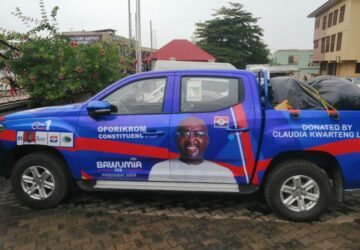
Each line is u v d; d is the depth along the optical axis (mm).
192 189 4324
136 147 4348
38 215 4492
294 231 4074
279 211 4273
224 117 4184
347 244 3795
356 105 4207
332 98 4258
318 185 4160
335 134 4121
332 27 42312
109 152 4410
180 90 4332
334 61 41500
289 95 4293
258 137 4156
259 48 51562
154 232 4062
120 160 4414
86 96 8438
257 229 4129
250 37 51000
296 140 4117
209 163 4273
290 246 3754
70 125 4461
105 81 8391
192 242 3838
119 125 4344
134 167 4418
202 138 4215
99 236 3959
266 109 4230
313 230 4098
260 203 4871
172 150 4289
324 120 4113
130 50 17031
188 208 4734
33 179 4617
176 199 5027
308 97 4258
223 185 4320
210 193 4660
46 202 4625
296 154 4266
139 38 18391
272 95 4414
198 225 4238
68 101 7895
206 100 4293
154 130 4273
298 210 4238
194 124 4207
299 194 4219
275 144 4137
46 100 7680
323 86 4539
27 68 7547
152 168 4383
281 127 4129
